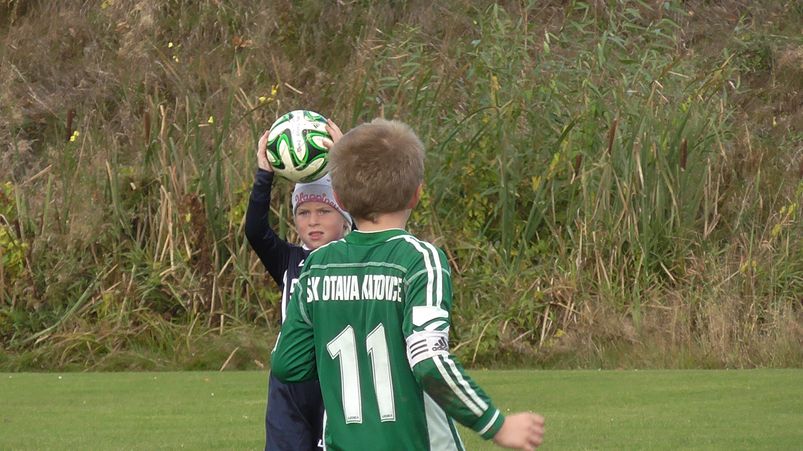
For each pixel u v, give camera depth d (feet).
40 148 150.30
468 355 107.96
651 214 120.37
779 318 111.24
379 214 29.17
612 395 81.05
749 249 118.21
